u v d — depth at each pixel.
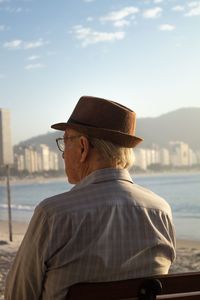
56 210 1.86
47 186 76.50
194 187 54.22
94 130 2.00
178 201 38.00
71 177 2.12
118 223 1.92
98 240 1.86
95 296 1.82
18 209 37.28
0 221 25.81
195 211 29.42
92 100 2.07
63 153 2.15
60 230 1.84
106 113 2.04
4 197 58.38
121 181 2.01
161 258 2.01
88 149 2.04
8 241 11.93
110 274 1.90
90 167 2.05
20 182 92.69
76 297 1.82
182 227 19.75
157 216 2.02
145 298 1.83
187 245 12.56
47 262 1.86
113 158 2.02
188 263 8.15
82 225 1.86
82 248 1.85
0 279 6.05
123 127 2.06
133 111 2.11
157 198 2.10
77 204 1.88
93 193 1.93
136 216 1.96
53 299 1.88
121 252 1.91
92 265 1.86
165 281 1.88
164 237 2.02
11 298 2.02
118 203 1.93
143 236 1.96
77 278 1.86
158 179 74.94
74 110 2.12
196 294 1.90
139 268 1.97
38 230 1.87
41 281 1.90
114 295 1.83
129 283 1.83
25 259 1.92
